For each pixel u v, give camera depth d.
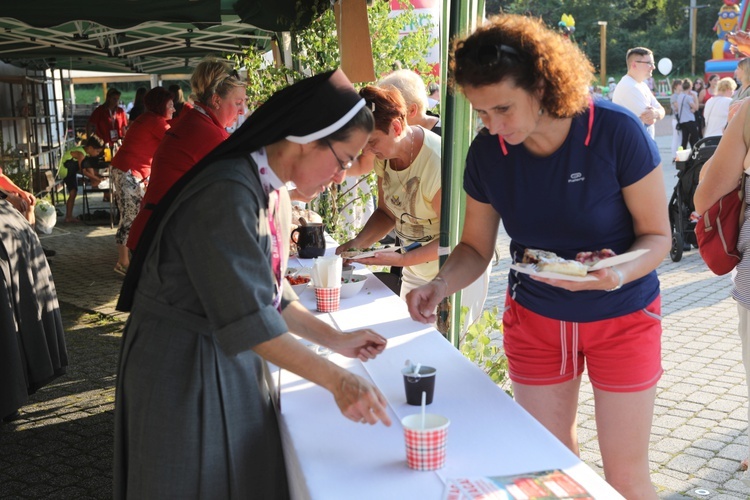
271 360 1.76
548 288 2.31
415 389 1.99
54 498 3.52
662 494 3.31
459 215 3.24
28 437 4.19
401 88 3.70
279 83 6.15
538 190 2.21
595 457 3.71
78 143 17.48
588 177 2.14
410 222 3.42
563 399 2.42
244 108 4.83
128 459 1.93
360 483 1.62
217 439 1.84
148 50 9.96
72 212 12.59
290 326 2.18
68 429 4.29
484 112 1.98
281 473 2.00
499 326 3.44
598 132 2.11
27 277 4.29
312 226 3.81
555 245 2.27
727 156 2.76
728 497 3.27
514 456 1.72
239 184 1.77
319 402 2.08
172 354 1.83
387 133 3.13
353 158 1.91
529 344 2.38
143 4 6.05
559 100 1.93
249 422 1.90
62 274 8.56
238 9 6.59
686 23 36.84
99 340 6.01
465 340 3.47
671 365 5.01
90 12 6.07
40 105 15.11
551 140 2.14
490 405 2.00
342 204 5.45
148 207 4.61
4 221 4.19
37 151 13.97
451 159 3.12
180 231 1.79
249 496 1.91
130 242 4.70
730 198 2.82
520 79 1.90
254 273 1.75
